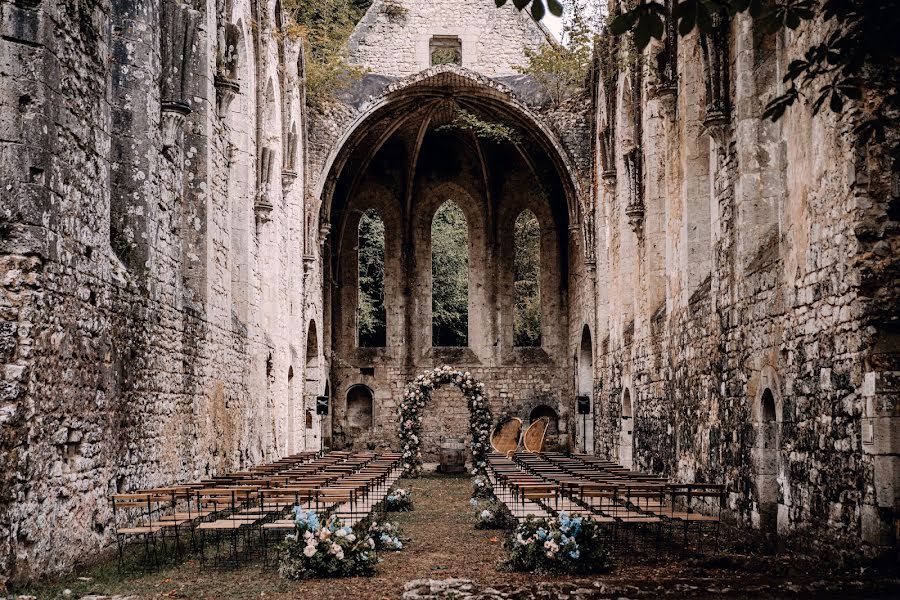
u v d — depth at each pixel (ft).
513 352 122.42
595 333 98.12
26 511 30.96
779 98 28.63
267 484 46.14
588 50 92.32
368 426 121.90
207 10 57.72
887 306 32.96
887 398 32.12
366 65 103.40
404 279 122.83
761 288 44.06
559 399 120.98
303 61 95.45
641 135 74.28
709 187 57.52
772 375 42.57
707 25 24.18
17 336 31.19
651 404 69.92
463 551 42.75
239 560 38.91
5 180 31.81
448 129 117.70
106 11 38.78
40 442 31.94
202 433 54.54
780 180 45.60
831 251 35.94
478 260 123.65
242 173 71.46
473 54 104.88
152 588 32.01
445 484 88.48
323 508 45.96
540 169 117.80
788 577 31.24
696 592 28.60
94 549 36.65
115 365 39.40
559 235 122.11
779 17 26.43
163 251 48.24
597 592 28.66
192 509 50.26
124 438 40.47
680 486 44.68
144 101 46.80
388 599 29.25
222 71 61.87
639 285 75.56
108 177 38.96
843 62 27.45
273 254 80.53
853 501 33.91
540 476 57.16
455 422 122.31
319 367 106.73
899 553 31.48
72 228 34.94
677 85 61.72
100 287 37.73
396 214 122.83
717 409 51.13
